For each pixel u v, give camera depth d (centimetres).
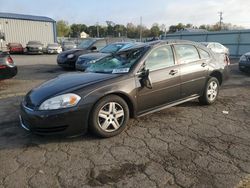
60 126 349
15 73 805
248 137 391
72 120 351
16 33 3231
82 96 356
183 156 331
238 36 2559
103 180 281
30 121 353
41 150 352
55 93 358
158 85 434
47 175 292
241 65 1041
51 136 363
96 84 374
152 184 272
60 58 1188
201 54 537
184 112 512
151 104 433
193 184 271
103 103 372
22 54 2823
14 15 3269
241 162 314
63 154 340
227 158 325
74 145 365
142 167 306
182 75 475
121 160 323
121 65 436
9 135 403
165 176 286
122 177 286
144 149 352
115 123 390
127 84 395
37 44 2866
